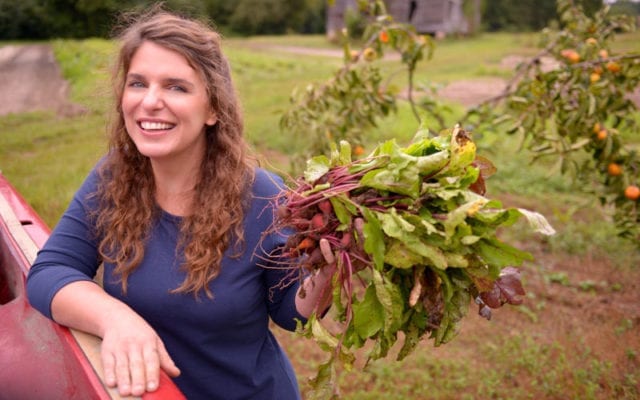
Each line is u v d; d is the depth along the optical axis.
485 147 4.97
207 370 1.85
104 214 1.82
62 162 8.41
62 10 33.78
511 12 46.06
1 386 2.01
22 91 17.08
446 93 15.34
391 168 1.48
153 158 1.76
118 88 1.81
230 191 1.76
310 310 1.77
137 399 1.39
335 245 1.53
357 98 5.08
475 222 1.41
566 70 4.26
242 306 1.79
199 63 1.71
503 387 3.79
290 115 5.32
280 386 2.01
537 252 5.93
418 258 1.43
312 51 32.38
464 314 1.55
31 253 2.36
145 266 1.77
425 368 4.01
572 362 4.05
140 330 1.53
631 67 4.31
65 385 1.70
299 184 1.69
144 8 2.03
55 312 1.66
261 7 51.94
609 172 4.41
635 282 5.25
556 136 4.09
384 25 5.00
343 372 3.96
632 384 3.75
